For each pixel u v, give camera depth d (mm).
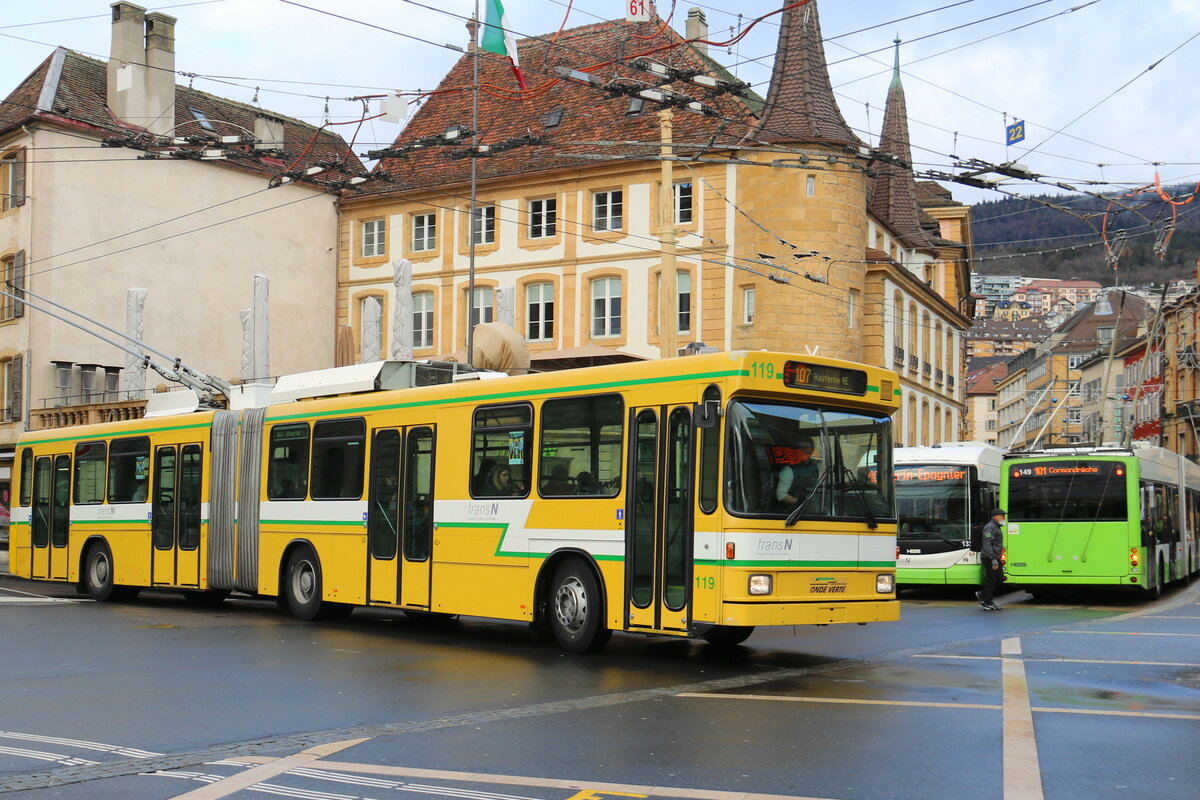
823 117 41875
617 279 45562
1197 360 76188
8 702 11031
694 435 13211
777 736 9164
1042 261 128875
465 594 15891
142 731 9617
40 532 25281
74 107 44531
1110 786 7570
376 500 17500
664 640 16453
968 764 8188
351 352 35844
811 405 13609
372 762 8367
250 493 20016
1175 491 31594
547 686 11883
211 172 48062
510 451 15500
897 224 55500
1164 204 21203
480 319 48719
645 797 7312
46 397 43250
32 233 43344
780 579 12930
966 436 68938
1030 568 26078
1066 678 12305
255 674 12789
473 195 36188
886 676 12578
